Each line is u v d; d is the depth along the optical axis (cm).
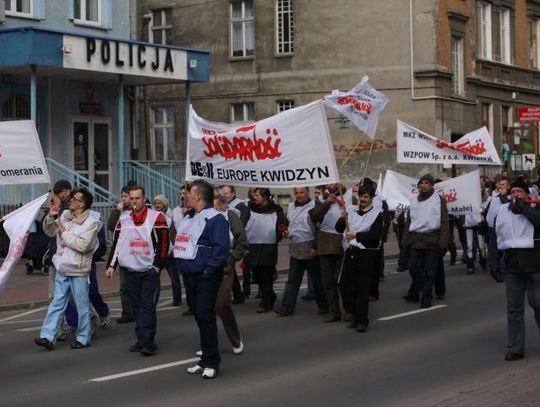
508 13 3900
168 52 2398
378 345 1077
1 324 1329
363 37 3284
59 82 2408
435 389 843
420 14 3216
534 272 963
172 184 2536
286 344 1088
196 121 1177
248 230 1346
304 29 3366
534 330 1166
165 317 1334
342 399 808
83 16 2505
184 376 911
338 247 1249
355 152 3312
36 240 1448
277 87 3409
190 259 893
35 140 1203
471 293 1563
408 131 1742
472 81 3494
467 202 1686
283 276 1973
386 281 1781
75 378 908
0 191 2153
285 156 1134
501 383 863
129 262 1032
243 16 3478
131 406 788
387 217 1434
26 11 2347
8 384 886
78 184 2256
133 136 2697
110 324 1265
